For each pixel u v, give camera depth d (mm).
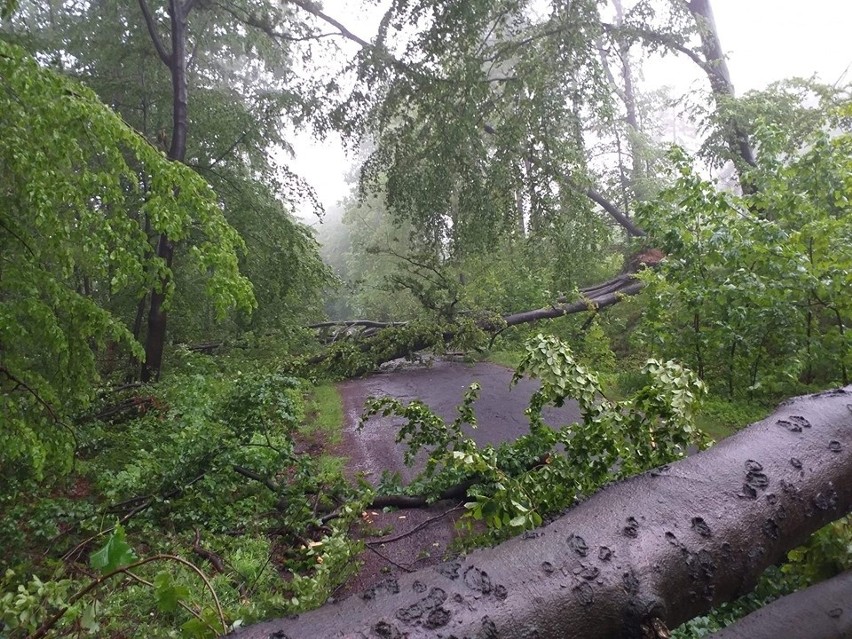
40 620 1846
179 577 3705
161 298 10914
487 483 4148
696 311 6945
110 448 7465
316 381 11938
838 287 5574
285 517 4965
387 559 3979
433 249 14742
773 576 2500
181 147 11445
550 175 13000
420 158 14039
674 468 1814
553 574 1381
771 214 6984
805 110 12172
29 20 14844
